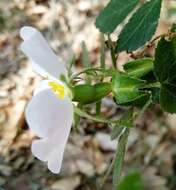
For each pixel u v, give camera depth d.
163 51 0.16
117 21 0.18
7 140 0.60
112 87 0.16
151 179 0.55
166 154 0.57
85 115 0.16
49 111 0.15
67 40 0.71
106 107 0.60
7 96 0.65
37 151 0.15
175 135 0.58
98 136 0.59
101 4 0.75
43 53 0.16
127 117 0.16
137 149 0.57
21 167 0.57
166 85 0.16
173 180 0.55
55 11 0.75
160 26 0.59
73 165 0.57
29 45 0.15
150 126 0.59
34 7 0.77
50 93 0.15
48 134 0.15
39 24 0.75
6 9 0.77
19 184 0.56
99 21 0.18
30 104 0.15
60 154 0.15
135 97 0.16
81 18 0.74
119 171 0.15
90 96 0.16
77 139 0.59
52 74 0.16
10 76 0.68
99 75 0.17
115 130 0.16
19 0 0.78
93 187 0.55
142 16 0.18
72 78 0.17
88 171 0.57
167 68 0.16
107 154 0.58
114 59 0.17
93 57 0.67
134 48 0.18
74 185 0.55
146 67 0.17
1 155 0.59
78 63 0.65
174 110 0.16
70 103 0.16
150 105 0.17
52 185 0.55
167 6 0.58
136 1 0.18
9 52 0.71
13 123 0.62
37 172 0.57
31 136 0.61
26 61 0.69
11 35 0.73
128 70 0.17
